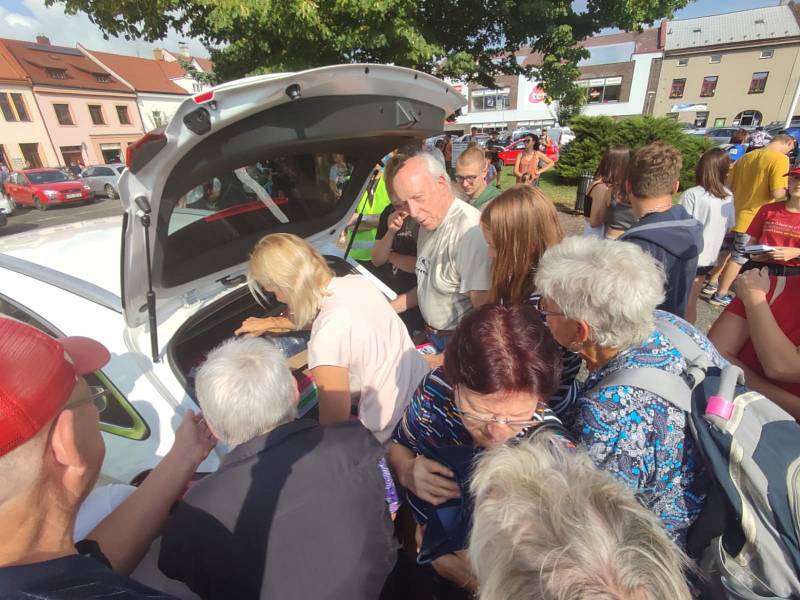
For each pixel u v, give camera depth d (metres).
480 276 1.84
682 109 35.50
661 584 0.54
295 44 5.26
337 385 1.44
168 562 0.99
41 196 15.55
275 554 0.96
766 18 33.88
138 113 34.66
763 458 0.88
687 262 1.84
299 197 2.22
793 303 1.47
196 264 1.73
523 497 0.64
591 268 1.05
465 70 6.03
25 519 0.60
